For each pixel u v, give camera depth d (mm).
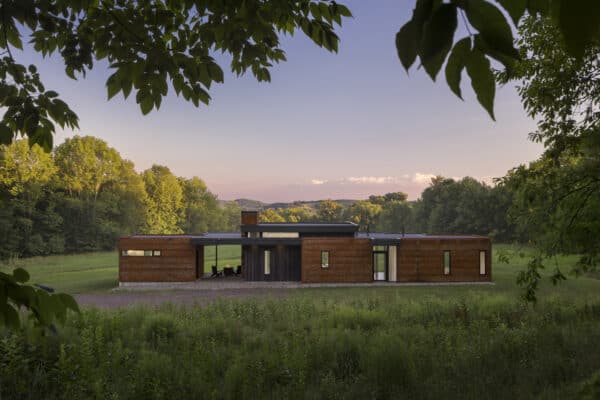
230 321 11109
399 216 96875
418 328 10359
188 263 24078
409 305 13922
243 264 24953
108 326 9844
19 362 6750
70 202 56438
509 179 7234
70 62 2803
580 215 6645
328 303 14195
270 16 2863
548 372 7145
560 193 6719
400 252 24266
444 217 76312
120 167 65312
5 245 46062
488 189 69688
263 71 3273
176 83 2646
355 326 10906
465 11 641
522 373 7133
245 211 25453
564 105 6648
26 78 2637
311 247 23875
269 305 13453
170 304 14086
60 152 59281
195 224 85000
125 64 2457
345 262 23922
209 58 2584
